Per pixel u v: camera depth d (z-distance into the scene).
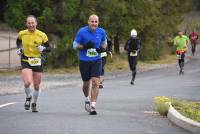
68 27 55.28
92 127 20.11
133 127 20.31
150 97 32.66
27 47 23.81
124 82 45.56
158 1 71.06
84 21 55.47
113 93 35.25
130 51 43.00
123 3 57.88
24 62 23.95
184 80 48.03
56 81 44.53
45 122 21.14
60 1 54.69
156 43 76.00
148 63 69.94
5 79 45.06
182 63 55.50
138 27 62.62
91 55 23.53
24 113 23.97
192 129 19.27
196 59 78.44
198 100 31.03
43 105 27.50
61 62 55.75
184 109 23.23
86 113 24.28
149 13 65.69
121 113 24.47
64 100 30.28
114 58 65.62
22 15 54.41
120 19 59.53
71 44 55.00
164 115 23.59
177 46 55.34
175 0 80.88
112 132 19.11
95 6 56.69
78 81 44.97
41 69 24.25
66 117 22.70
